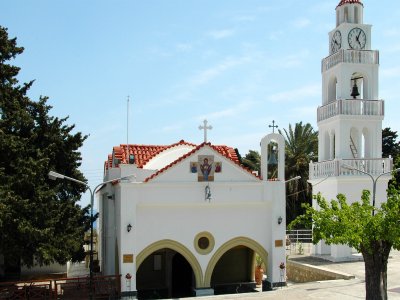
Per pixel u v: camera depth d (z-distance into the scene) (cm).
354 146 3391
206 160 2506
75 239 2605
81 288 2361
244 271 3077
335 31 3422
